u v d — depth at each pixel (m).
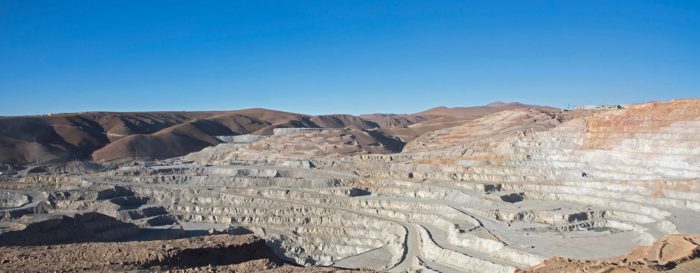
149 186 141.75
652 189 100.31
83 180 146.38
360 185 133.75
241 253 56.72
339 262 93.94
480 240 82.56
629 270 37.38
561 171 119.75
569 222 92.00
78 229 91.62
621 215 94.31
